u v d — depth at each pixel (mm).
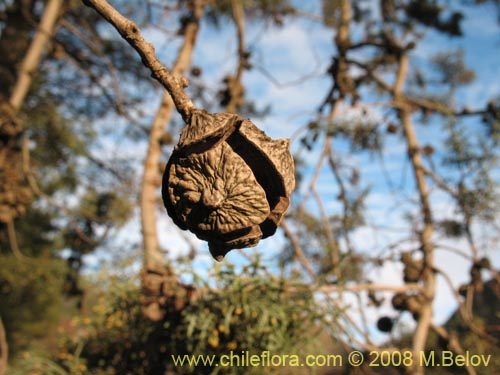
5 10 9031
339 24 6410
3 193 5930
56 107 10055
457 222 5547
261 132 1290
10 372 4188
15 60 9250
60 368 4160
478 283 5305
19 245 9508
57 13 7453
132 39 1207
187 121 1271
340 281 4090
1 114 6039
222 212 1271
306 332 3795
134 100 9477
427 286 5117
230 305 3725
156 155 4902
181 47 5223
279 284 3807
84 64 9695
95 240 9016
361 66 6059
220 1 5875
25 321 9445
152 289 3918
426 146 5793
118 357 4148
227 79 6027
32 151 9742
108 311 4109
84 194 9570
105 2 1188
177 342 3920
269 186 1313
